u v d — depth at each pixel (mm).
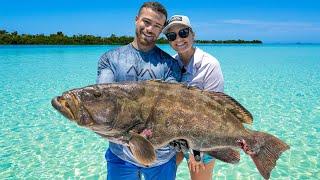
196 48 1265
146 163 844
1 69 6406
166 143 924
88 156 2098
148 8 1049
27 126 2701
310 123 2760
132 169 1124
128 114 892
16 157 2090
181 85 944
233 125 953
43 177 1828
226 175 1804
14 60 8242
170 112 909
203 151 954
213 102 949
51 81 4980
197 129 923
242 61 8500
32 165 1978
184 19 1204
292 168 1893
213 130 933
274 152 971
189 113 919
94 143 2314
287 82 4941
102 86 893
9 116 2998
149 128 906
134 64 1069
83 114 859
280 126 2680
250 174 1812
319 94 3990
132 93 900
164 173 1139
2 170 1914
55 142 2336
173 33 1207
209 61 1223
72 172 1884
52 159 2059
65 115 845
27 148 2232
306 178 1775
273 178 1778
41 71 6105
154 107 905
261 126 2684
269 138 972
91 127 879
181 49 1226
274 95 3924
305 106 3355
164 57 1109
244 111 969
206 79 1223
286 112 3113
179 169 1857
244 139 958
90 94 871
